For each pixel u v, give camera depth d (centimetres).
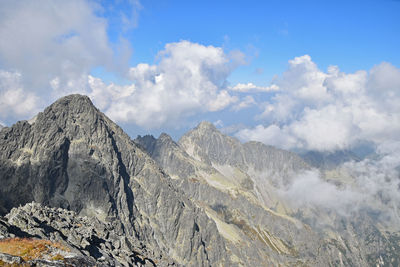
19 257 3991
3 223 5175
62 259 4447
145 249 11662
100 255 6438
